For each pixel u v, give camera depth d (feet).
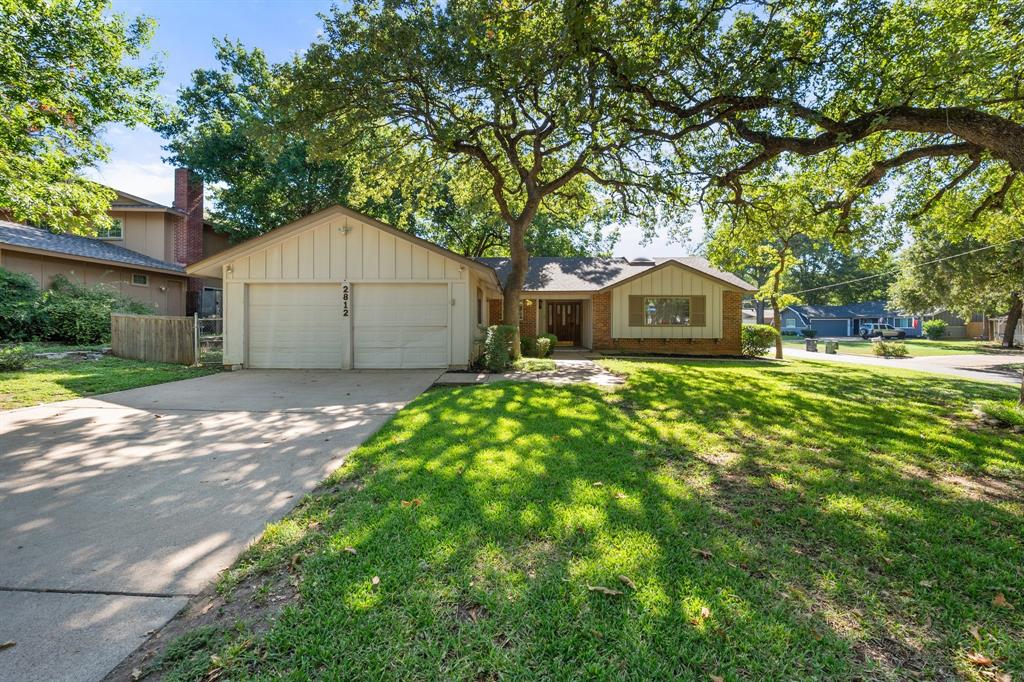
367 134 39.19
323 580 7.32
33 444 14.88
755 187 36.70
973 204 34.40
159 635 6.19
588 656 5.80
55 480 11.78
